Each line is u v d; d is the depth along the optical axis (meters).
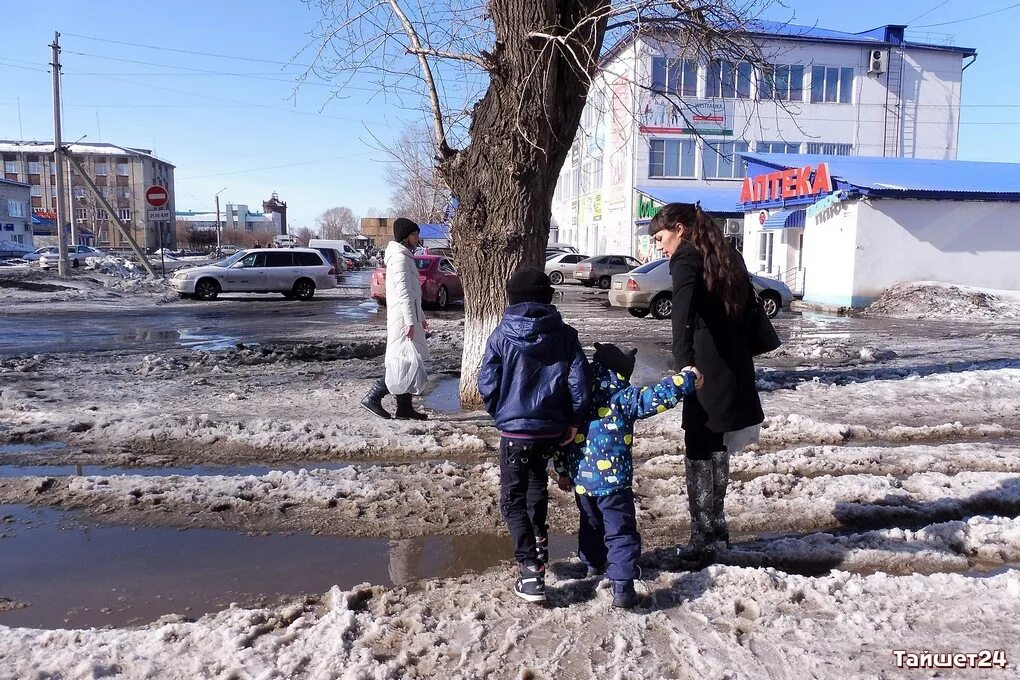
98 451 6.08
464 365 7.78
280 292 24.50
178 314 18.80
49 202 101.25
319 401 7.97
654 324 16.50
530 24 6.54
